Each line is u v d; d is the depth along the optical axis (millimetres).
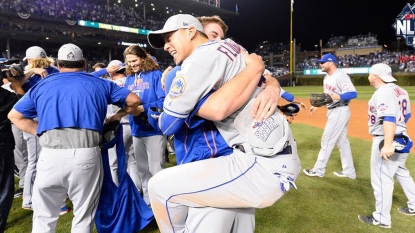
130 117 3072
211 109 1173
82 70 2131
